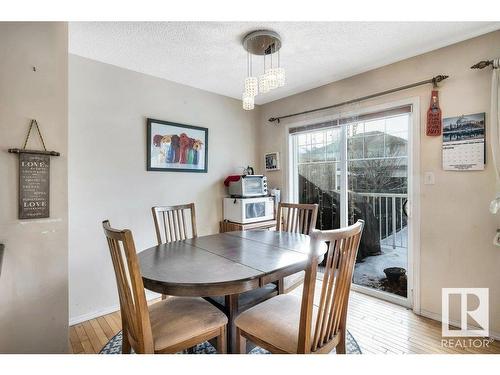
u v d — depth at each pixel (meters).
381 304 2.52
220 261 1.50
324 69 2.61
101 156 2.40
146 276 1.29
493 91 1.86
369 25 1.86
